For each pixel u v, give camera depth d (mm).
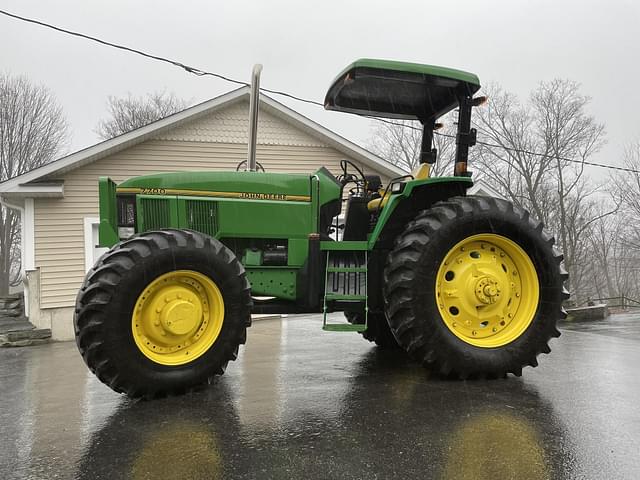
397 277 3781
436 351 3742
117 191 4199
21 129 28641
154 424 2908
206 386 3635
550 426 2811
